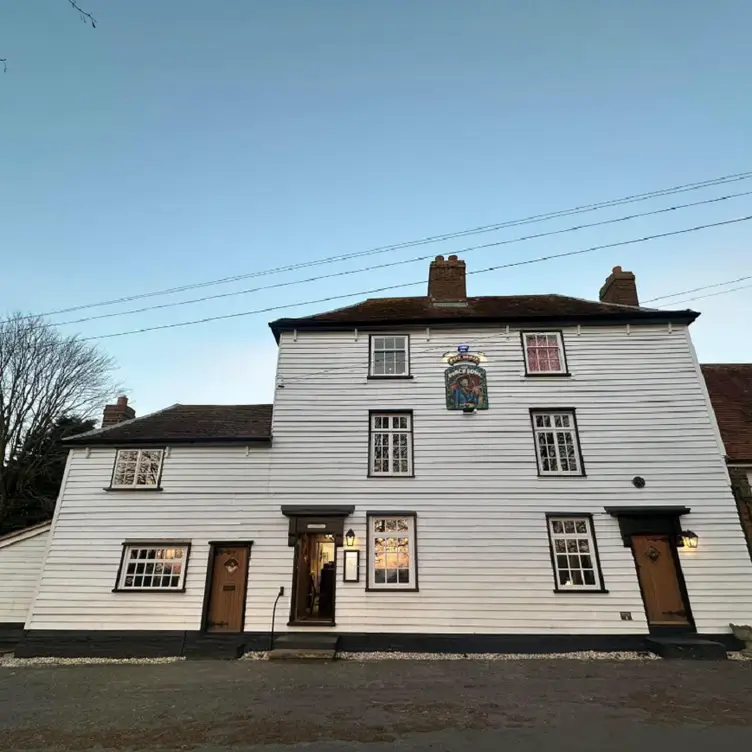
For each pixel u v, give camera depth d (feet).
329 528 43.04
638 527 41.91
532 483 43.65
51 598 42.01
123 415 59.11
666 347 48.16
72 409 87.66
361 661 36.86
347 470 44.93
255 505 44.21
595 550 41.57
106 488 45.14
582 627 39.60
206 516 44.06
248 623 40.81
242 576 42.45
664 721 21.97
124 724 22.43
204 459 45.91
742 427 48.06
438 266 59.36
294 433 46.37
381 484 44.27
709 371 59.21
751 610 39.50
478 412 46.32
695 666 33.78
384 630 40.11
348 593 41.27
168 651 40.04
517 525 42.47
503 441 45.14
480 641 39.47
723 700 25.23
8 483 80.02
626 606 40.04
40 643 40.63
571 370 47.75
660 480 43.37
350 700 25.95
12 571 46.47
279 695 27.14
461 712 23.59
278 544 42.96
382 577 42.01
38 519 84.28
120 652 40.14
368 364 48.88
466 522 42.73
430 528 42.68
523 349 48.73
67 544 43.62
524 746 19.12
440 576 41.32
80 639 40.68
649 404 46.01
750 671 32.01
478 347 49.01
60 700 26.76
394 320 49.88
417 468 44.60
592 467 43.96
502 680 30.30
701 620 39.40
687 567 40.83
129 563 43.19
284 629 40.63
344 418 46.78
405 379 48.01
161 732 21.30
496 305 56.44
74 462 46.44
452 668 34.14
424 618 40.29
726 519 41.96
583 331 49.34
